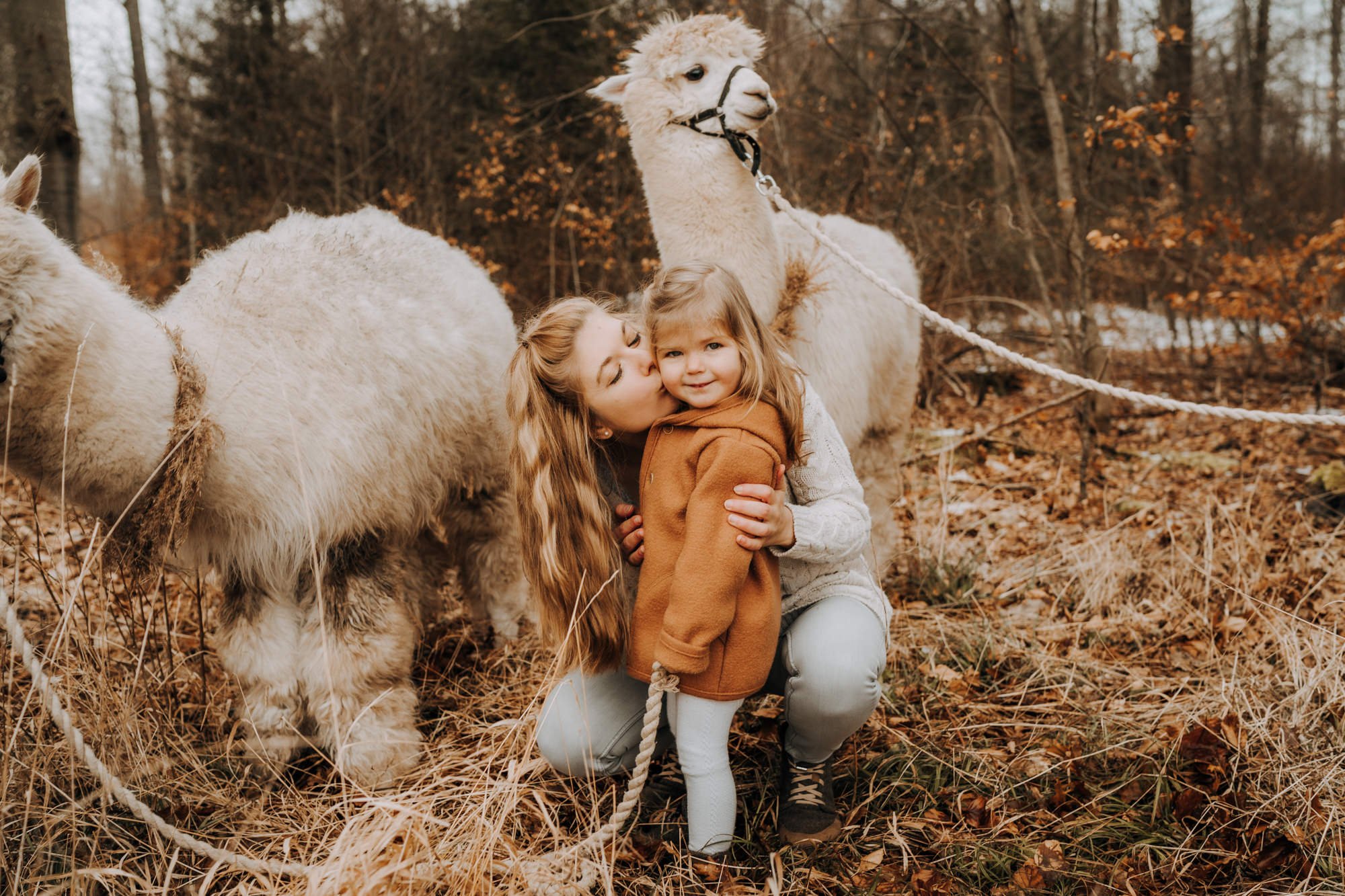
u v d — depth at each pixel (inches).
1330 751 95.0
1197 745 98.4
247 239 111.0
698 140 124.5
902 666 121.6
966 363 355.6
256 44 518.6
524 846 86.3
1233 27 508.4
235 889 78.3
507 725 94.3
